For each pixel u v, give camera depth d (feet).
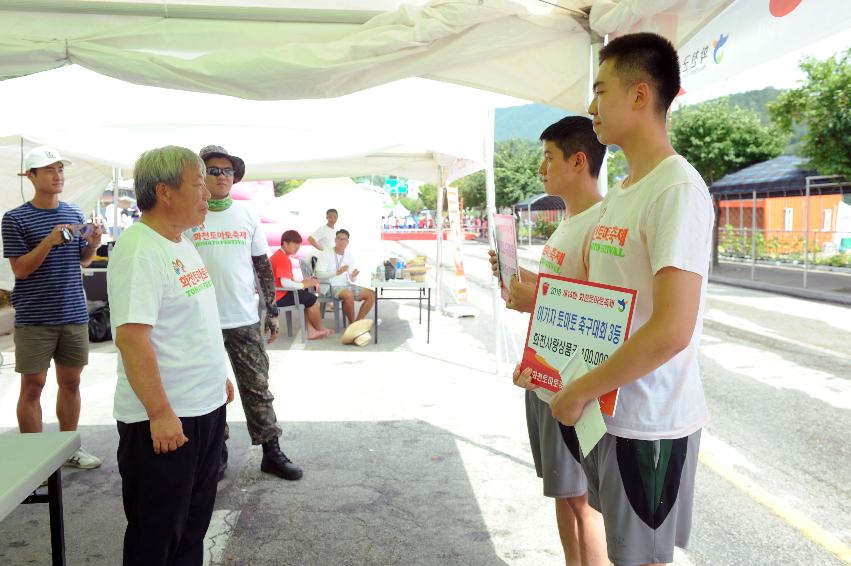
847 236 61.36
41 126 19.17
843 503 11.85
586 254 7.22
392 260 29.48
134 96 18.44
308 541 10.43
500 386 20.17
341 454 14.29
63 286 12.61
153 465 7.44
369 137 21.48
